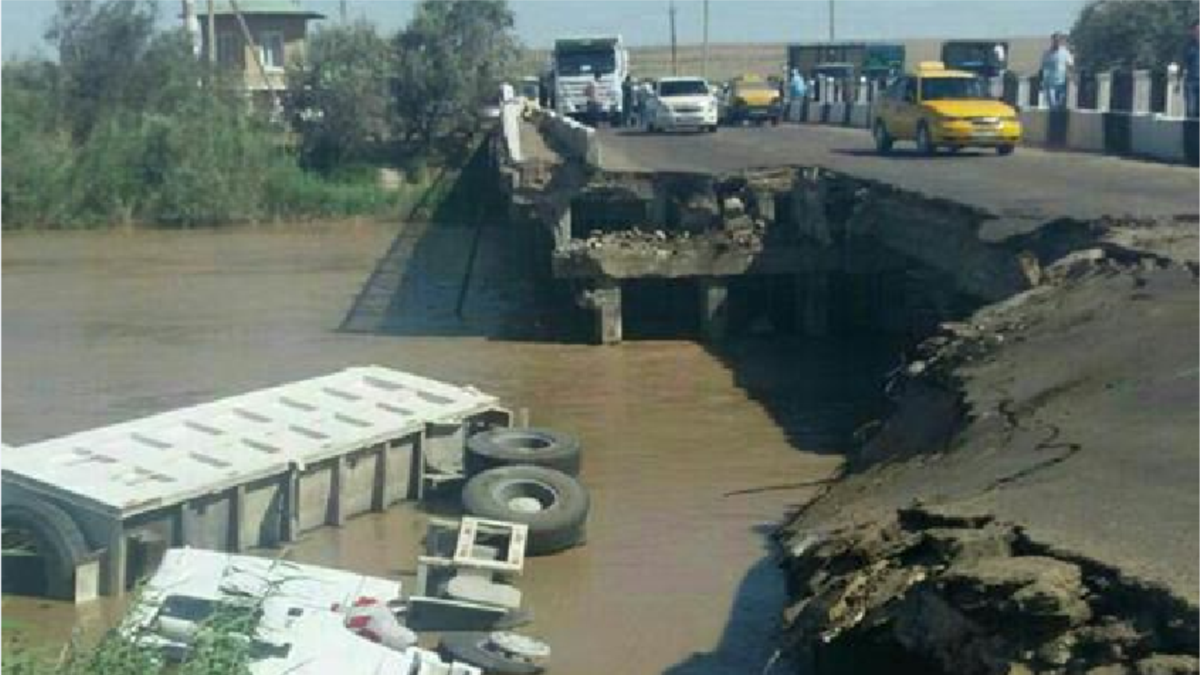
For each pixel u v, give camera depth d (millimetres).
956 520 9234
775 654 10312
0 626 9711
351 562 16953
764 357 29906
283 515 17562
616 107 66750
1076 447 11211
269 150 64312
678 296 34062
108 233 58719
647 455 21859
